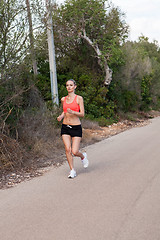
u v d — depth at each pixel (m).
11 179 5.56
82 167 6.30
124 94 19.83
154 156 7.07
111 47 15.15
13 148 6.57
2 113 7.17
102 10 15.09
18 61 7.61
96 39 15.59
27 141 7.80
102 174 5.61
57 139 9.12
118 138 10.62
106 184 4.95
